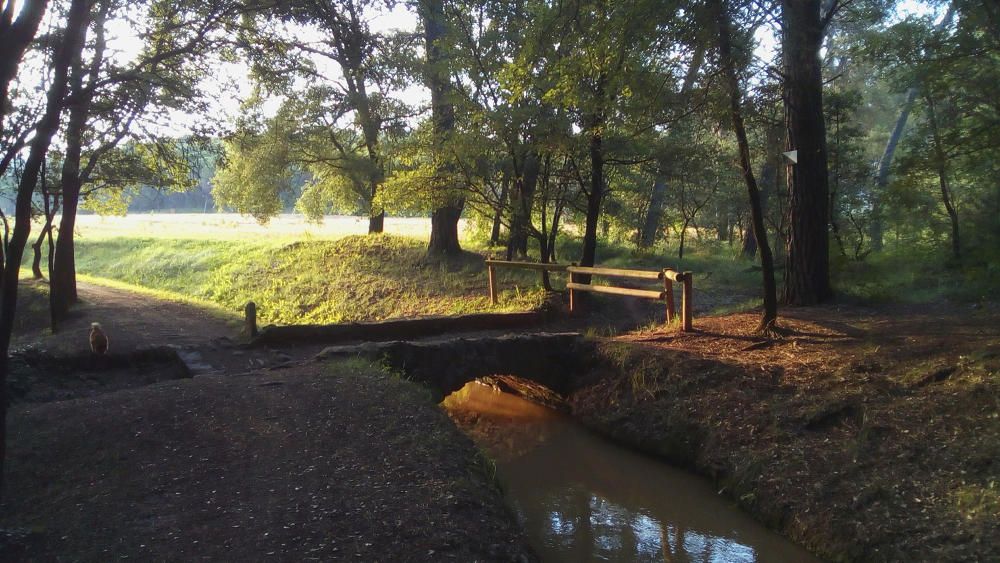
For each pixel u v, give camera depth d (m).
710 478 7.59
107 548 4.51
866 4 12.57
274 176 24.06
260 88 21.52
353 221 45.69
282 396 8.05
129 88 11.36
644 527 6.84
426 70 17.31
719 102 9.41
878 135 32.66
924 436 6.53
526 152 14.27
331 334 11.88
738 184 23.92
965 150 11.80
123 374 10.27
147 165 16.27
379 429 6.99
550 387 11.13
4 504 5.20
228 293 21.33
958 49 10.87
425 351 10.50
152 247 28.98
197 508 5.16
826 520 5.97
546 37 11.05
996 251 12.52
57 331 14.03
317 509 5.16
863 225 19.66
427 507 5.27
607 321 14.20
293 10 9.83
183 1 10.20
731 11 8.91
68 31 5.37
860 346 9.01
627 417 9.26
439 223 20.73
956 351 7.90
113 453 6.25
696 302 15.82
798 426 7.42
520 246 20.53
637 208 24.92
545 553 6.23
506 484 7.88
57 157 15.66
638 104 9.96
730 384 8.70
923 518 5.54
